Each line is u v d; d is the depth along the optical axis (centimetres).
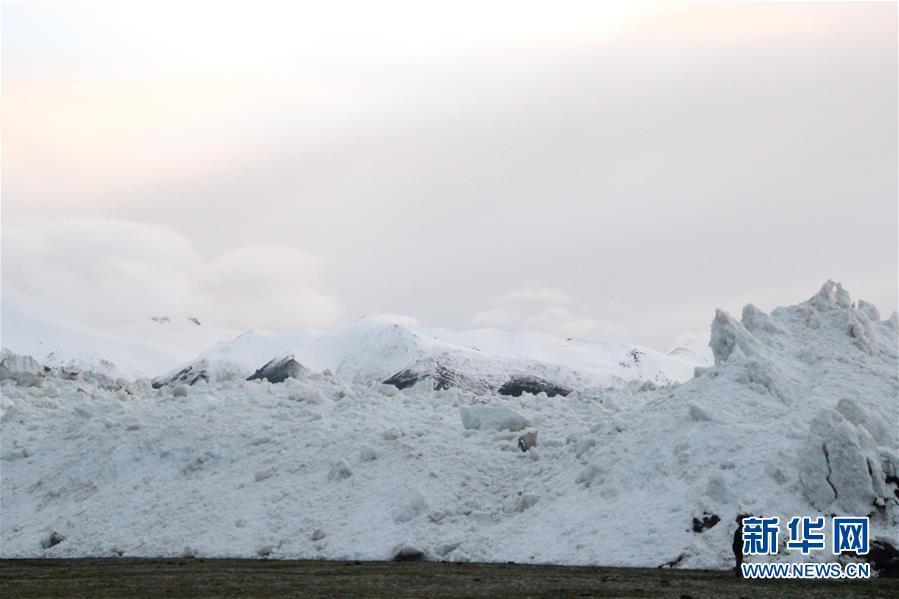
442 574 5038
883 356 6831
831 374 6456
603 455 6094
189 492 7044
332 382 9081
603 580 4625
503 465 6681
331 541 6109
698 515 5231
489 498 6347
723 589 4284
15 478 7825
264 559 6025
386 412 7831
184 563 5884
